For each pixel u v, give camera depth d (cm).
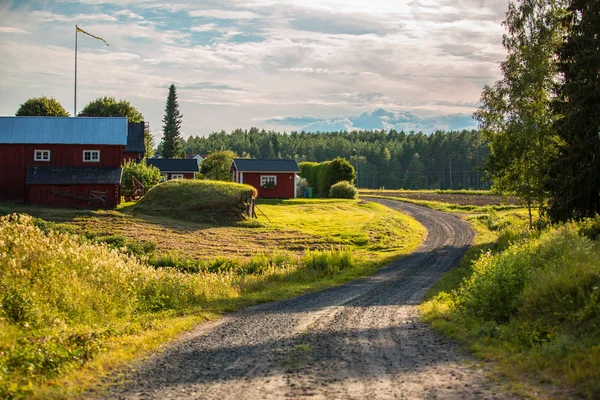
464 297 1477
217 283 2098
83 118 5003
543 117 3753
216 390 831
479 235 4634
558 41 3778
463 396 757
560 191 2941
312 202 6512
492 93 4031
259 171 7106
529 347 1001
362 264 3100
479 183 16638
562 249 1582
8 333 1118
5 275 1469
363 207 6191
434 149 17338
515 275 1362
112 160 4828
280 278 2495
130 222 3956
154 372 948
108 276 1733
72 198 4481
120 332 1264
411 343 1149
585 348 902
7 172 4634
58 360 973
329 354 1060
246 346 1160
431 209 6644
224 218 4369
